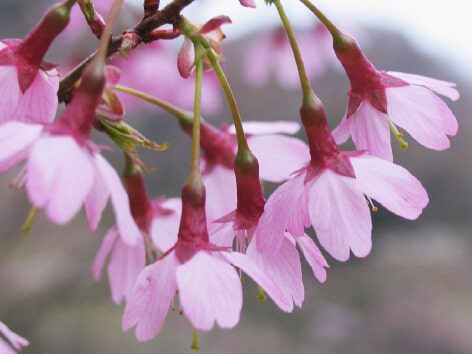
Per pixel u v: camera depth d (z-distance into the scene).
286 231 0.14
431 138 0.14
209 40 0.14
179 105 0.26
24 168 0.13
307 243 0.14
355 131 0.14
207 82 0.26
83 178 0.12
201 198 0.13
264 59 0.28
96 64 0.13
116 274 0.17
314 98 0.14
